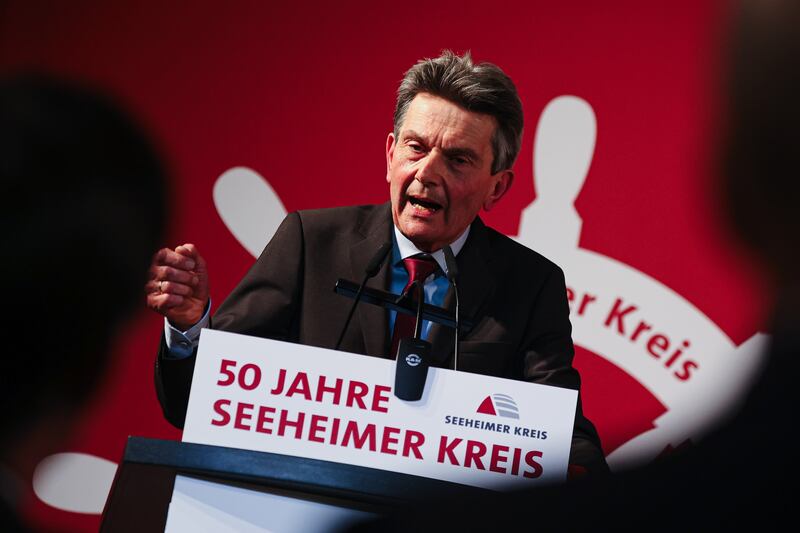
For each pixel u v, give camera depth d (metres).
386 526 1.56
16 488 2.06
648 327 10.25
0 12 10.78
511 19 10.74
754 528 1.32
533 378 6.50
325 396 4.31
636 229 10.38
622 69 10.58
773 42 1.36
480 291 6.69
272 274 6.69
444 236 6.65
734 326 10.13
